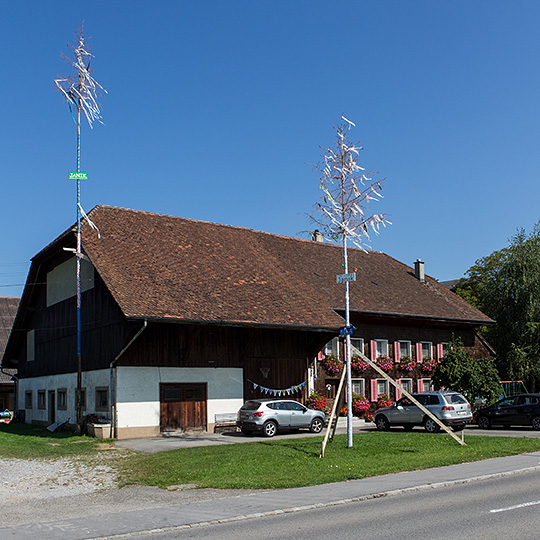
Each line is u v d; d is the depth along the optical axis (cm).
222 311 2709
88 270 2927
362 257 4291
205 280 2920
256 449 1958
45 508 1210
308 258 3844
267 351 3008
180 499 1237
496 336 4434
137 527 993
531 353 4203
